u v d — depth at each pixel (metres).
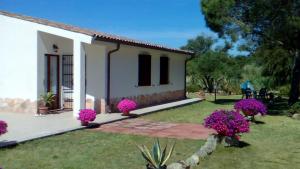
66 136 10.34
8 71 15.03
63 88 15.79
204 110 17.58
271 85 28.88
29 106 14.69
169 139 10.24
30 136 9.77
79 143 9.51
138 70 17.70
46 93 14.91
